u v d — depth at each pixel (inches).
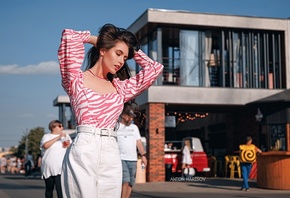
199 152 911.7
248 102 918.4
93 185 130.6
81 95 134.8
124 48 139.8
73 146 132.9
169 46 965.8
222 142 1061.1
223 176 941.2
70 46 136.5
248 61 940.6
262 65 951.0
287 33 949.8
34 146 3415.4
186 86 888.9
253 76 941.8
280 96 879.7
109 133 135.3
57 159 365.1
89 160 131.0
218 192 629.0
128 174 371.6
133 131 375.6
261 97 925.2
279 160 650.8
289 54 950.4
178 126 1268.5
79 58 137.5
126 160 370.0
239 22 922.7
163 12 877.8
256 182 744.3
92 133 133.1
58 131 374.9
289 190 644.1
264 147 922.7
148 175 847.7
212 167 956.6
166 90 876.0
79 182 129.8
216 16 911.0
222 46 922.7
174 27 904.9
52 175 365.4
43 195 578.9
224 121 1047.0
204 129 1150.3
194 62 920.9
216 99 903.1
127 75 154.2
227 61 936.3
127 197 375.9
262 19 936.9
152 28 923.4
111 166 134.3
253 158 645.3
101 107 135.1
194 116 1088.2
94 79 140.1
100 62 140.9
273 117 871.1
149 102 865.5
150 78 148.9
